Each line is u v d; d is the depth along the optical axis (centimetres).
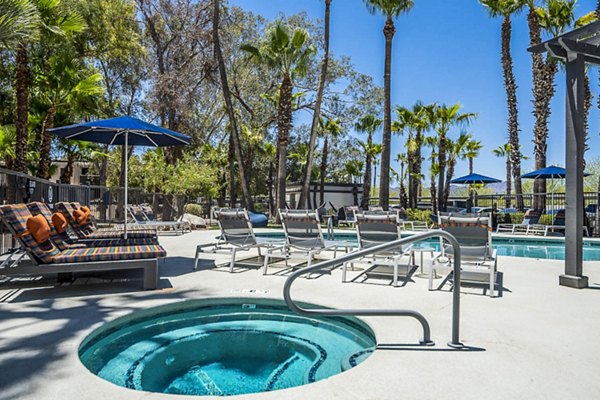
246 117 2347
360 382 215
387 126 1497
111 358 293
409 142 2355
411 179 2436
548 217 1341
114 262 421
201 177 1571
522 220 1428
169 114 1783
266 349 312
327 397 198
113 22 1623
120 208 1289
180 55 1908
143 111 2125
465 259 482
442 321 327
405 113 2245
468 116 2111
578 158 471
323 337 341
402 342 277
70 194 932
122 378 260
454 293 270
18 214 403
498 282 496
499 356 253
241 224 594
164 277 515
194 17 1867
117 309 350
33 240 398
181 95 1761
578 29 453
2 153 1170
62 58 1123
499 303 389
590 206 1471
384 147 1500
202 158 2078
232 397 196
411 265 631
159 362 286
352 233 1176
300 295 418
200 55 1870
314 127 1627
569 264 475
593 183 2428
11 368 225
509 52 1642
